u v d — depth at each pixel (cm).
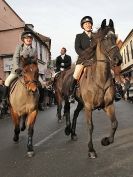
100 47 704
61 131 1120
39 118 1612
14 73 873
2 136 1062
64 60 1245
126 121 1305
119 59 664
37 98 791
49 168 639
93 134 1012
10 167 662
